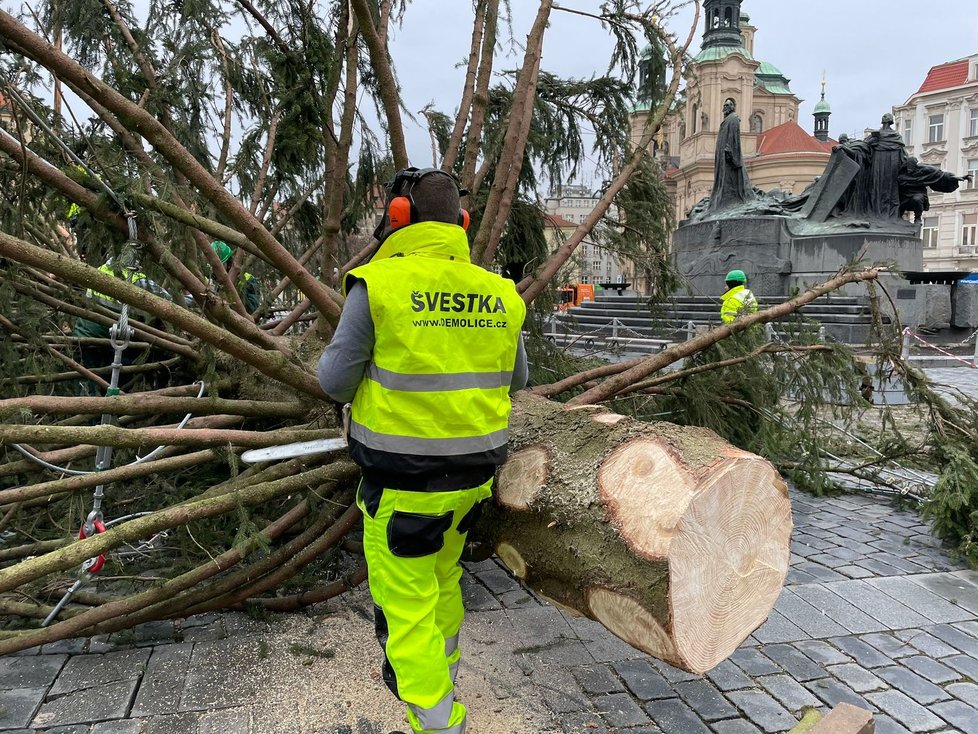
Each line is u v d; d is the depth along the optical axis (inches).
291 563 122.8
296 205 220.4
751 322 159.5
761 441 190.5
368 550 86.3
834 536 181.5
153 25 190.9
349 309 81.0
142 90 150.4
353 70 148.2
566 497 84.7
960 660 120.7
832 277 174.1
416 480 80.7
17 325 136.0
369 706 103.1
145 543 138.9
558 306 211.6
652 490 77.4
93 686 107.0
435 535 82.7
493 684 110.7
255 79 210.1
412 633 82.7
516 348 90.5
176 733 96.4
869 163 747.4
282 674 111.0
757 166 2044.8
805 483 218.7
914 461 199.5
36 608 120.3
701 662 76.0
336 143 153.9
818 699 108.6
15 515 143.2
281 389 147.8
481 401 84.0
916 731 101.3
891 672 116.7
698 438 83.8
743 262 749.3
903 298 690.8
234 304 146.9
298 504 133.1
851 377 175.9
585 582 82.1
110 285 96.0
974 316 708.0
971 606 141.5
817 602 142.3
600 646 122.6
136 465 117.0
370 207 228.7
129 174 116.5
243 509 108.7
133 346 164.2
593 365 211.0
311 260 242.4
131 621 117.9
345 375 81.4
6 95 105.1
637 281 214.8
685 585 73.4
